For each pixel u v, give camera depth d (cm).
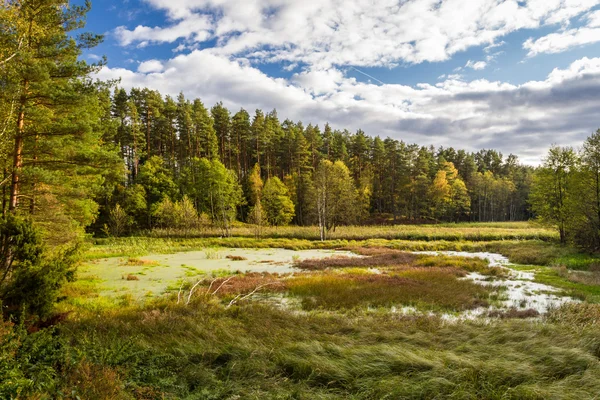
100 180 2088
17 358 497
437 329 925
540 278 1900
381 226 5981
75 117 1584
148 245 3541
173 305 1178
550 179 3155
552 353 679
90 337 744
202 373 589
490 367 601
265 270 2234
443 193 7075
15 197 1289
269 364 638
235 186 6022
